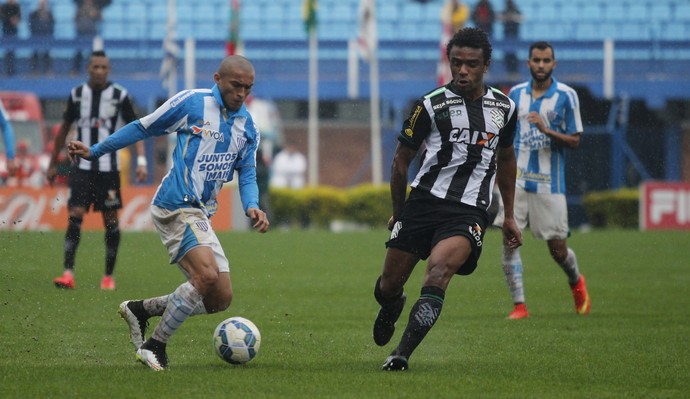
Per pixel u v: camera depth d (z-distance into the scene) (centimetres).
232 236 7112
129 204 7275
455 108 2306
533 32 12331
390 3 12756
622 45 11738
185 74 11256
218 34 12400
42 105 10956
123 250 5588
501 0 12481
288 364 2400
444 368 2347
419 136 2325
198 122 2264
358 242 6656
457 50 2270
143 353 2275
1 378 2141
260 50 11806
